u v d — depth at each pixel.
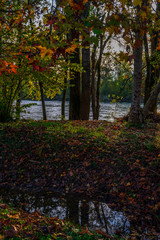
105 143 8.98
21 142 9.59
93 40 2.32
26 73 11.30
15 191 7.17
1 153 9.06
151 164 7.30
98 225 5.21
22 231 3.51
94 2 2.54
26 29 8.66
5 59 6.28
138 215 5.64
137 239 4.66
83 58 15.03
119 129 10.88
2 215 4.03
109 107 38.91
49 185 7.49
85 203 6.36
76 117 15.82
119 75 15.10
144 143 8.55
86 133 10.16
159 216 5.50
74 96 15.65
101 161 8.05
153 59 16.58
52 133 10.18
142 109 11.79
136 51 10.81
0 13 4.35
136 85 11.40
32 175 8.00
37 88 16.97
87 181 7.40
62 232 4.00
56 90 14.92
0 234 3.20
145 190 6.47
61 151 8.89
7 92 13.50
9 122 13.05
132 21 2.33
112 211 5.92
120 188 6.83
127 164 7.62
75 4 2.50
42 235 3.60
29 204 6.26
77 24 2.46
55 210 5.93
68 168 8.09
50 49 2.36
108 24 2.29
